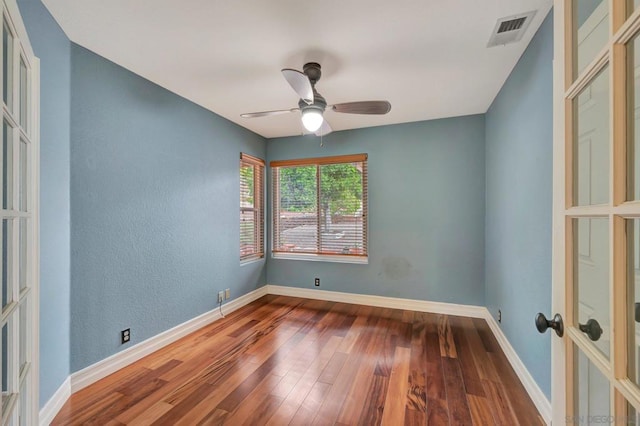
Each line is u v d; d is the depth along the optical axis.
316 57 2.04
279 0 1.49
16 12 1.07
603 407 0.70
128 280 2.24
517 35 1.79
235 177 3.53
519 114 2.08
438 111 3.13
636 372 0.60
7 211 1.04
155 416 1.67
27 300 1.28
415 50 1.96
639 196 0.59
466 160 3.28
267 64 2.14
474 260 3.26
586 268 0.79
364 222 3.75
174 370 2.17
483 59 2.07
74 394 1.86
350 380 2.04
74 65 1.86
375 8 1.55
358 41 1.85
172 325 2.64
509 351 2.31
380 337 2.74
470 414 1.69
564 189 0.87
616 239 0.62
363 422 1.63
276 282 4.20
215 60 2.09
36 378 1.32
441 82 2.43
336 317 3.27
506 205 2.42
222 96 2.74
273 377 2.08
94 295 2.00
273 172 4.21
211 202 3.13
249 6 1.53
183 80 2.41
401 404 1.79
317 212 3.99
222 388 1.95
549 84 1.60
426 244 3.45
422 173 3.46
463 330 2.90
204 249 3.03
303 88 1.88
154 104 2.46
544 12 1.58
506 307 2.42
